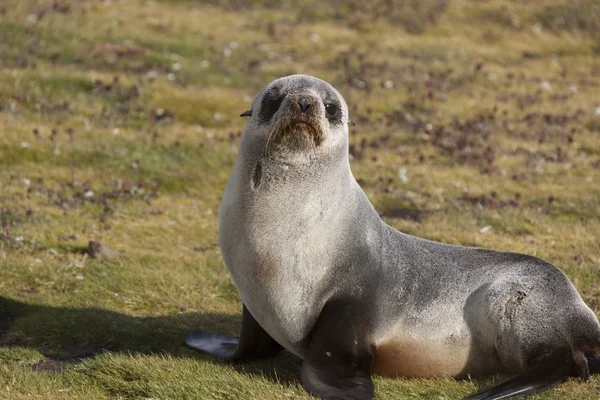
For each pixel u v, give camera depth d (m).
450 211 37.34
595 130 52.62
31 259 30.69
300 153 18.89
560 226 35.12
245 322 21.42
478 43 74.25
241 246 19.39
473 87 61.94
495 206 38.03
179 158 44.84
